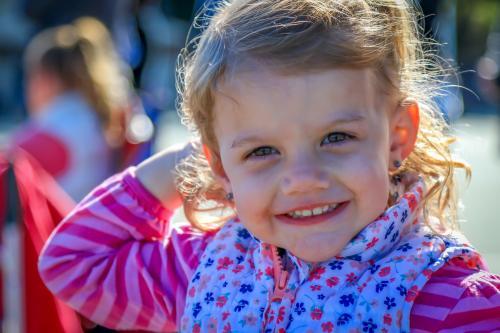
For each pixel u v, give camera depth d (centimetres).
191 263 208
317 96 172
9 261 268
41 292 260
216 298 193
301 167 173
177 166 213
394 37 185
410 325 175
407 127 189
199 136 200
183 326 195
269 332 184
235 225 206
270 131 175
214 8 206
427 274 178
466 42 2166
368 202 177
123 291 210
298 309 182
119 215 214
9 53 1700
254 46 175
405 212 184
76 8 596
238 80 176
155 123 459
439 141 201
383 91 181
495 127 1432
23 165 270
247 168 180
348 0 180
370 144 177
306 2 178
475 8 2150
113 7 589
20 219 262
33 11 619
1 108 1532
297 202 176
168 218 219
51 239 217
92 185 402
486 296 175
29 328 259
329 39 173
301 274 186
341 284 181
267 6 180
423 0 478
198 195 210
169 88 1027
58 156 390
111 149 409
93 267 213
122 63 539
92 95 407
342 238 178
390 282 178
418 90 197
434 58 217
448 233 191
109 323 214
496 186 853
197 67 188
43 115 402
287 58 171
